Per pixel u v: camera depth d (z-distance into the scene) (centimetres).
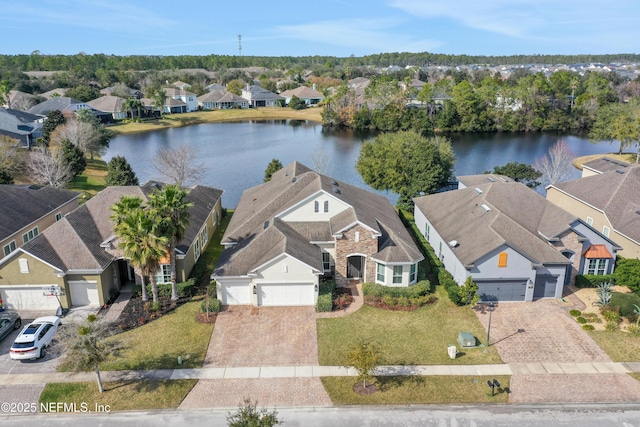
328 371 2897
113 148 10588
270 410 2566
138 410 2578
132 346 3148
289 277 3562
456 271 3862
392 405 2611
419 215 5206
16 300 3625
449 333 3284
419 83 18762
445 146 6431
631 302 3441
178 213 3488
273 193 4688
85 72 19850
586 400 2636
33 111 12531
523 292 3681
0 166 6219
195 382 2797
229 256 3844
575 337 3216
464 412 2555
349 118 13938
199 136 12375
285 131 13412
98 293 3669
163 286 3797
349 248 3862
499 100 13788
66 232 3791
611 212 4662
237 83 19062
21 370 2925
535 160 9250
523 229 3909
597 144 11531
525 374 2856
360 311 3562
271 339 3219
